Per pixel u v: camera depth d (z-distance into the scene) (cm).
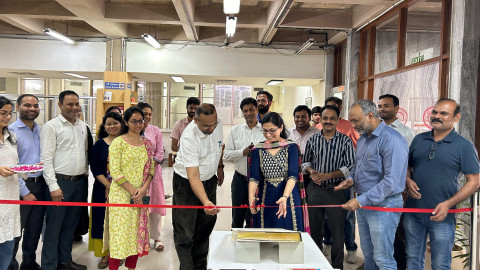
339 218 296
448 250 241
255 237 184
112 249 268
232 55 861
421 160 249
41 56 845
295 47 863
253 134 343
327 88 866
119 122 327
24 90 1224
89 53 850
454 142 236
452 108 235
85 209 396
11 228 241
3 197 236
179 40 854
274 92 1332
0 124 234
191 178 258
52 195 295
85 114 1023
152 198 379
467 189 226
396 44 591
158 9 696
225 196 675
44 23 841
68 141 311
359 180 255
